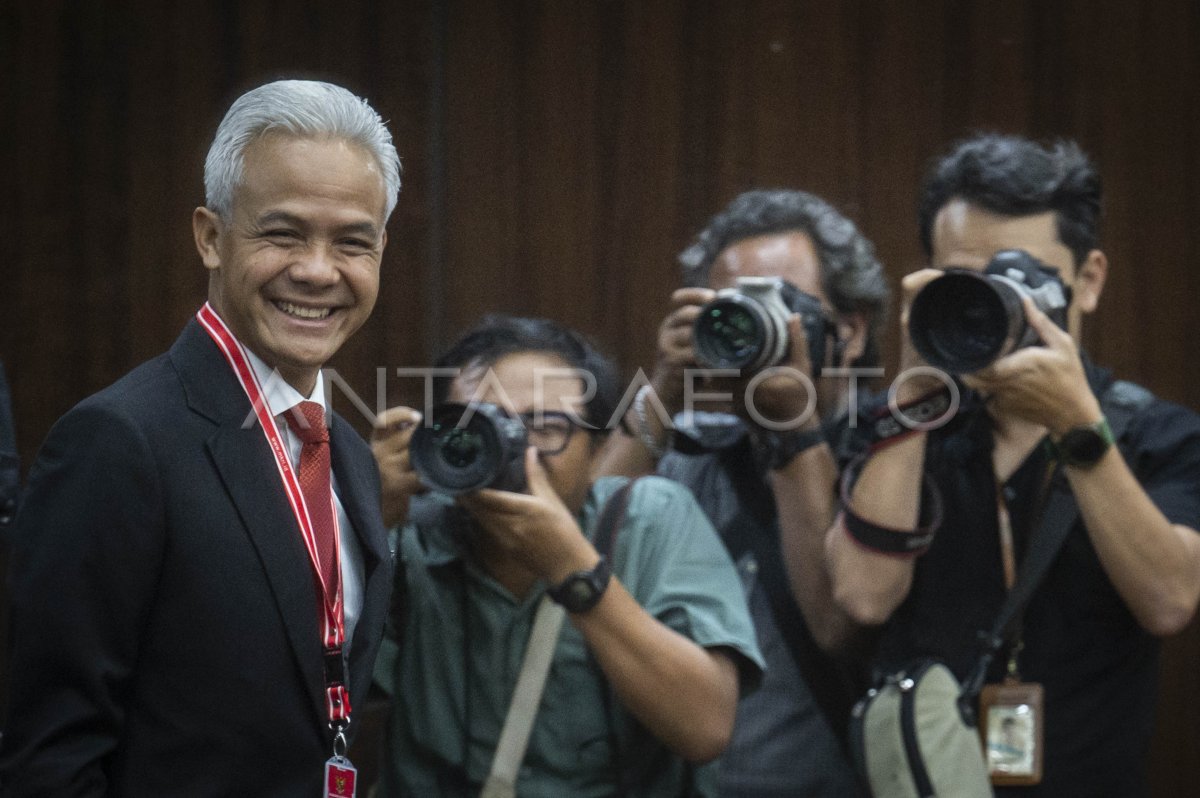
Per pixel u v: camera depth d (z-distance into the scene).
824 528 9.43
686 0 15.16
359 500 6.77
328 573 6.42
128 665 5.85
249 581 6.02
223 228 6.18
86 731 5.73
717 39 15.20
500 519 7.97
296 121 6.07
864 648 9.42
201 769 5.90
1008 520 9.18
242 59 14.62
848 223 10.68
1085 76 15.22
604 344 15.18
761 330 9.35
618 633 8.01
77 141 14.48
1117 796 8.85
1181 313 15.34
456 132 14.98
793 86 15.22
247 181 6.07
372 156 6.21
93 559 5.73
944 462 9.34
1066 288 9.01
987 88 15.22
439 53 14.90
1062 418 8.30
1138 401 9.12
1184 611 8.53
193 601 5.91
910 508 9.03
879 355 10.88
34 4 14.38
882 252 15.23
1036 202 9.16
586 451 8.78
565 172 15.12
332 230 6.11
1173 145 15.28
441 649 8.58
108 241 14.54
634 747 8.38
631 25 15.15
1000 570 9.17
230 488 6.05
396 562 8.47
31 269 14.45
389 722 8.70
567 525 7.99
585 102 15.12
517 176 15.07
